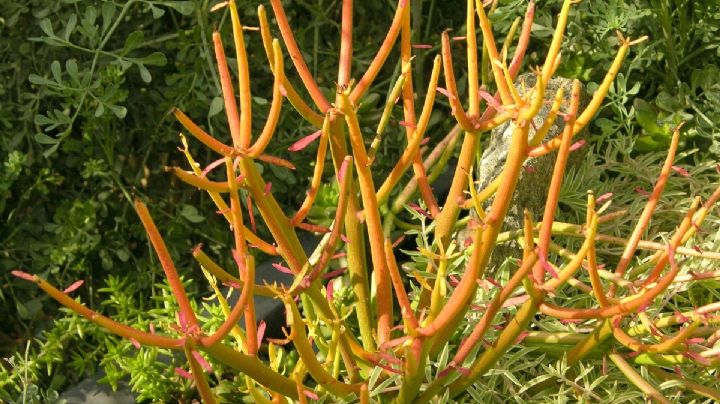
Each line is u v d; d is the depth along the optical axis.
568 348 1.03
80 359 1.20
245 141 0.89
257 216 1.36
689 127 1.32
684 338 0.89
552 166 1.20
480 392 1.04
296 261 0.96
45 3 1.30
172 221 1.34
